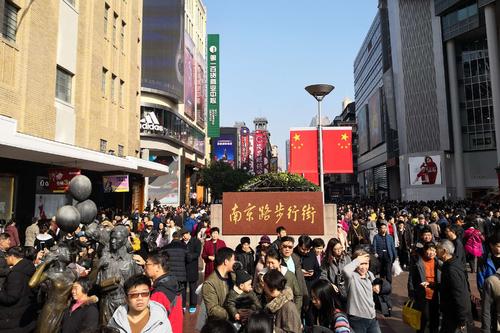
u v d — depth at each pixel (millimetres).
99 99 19469
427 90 49562
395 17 52906
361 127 85688
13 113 13023
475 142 47688
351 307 4465
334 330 3543
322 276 5547
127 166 17109
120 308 3305
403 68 51469
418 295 5359
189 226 14539
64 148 12539
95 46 19141
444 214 16844
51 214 15461
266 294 3828
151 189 36469
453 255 4938
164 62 35156
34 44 14180
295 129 11922
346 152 11625
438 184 47531
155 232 11516
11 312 4418
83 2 18266
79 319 3697
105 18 20906
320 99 11883
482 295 4262
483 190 47125
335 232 11617
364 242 10281
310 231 11445
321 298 3846
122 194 23031
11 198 13664
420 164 48750
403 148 51125
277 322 3582
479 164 47281
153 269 4215
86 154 13766
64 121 16312
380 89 66812
